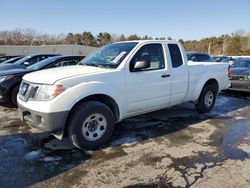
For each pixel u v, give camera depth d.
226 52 51.56
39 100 3.84
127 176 3.34
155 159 3.82
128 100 4.53
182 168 3.55
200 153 4.04
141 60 4.70
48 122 3.74
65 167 3.57
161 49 5.12
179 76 5.37
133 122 5.61
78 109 3.97
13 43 64.25
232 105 7.55
